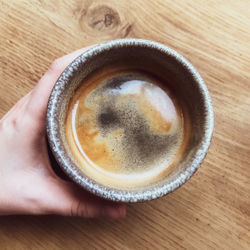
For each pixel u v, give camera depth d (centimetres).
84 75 19
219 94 21
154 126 19
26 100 20
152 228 20
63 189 19
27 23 22
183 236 20
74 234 20
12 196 19
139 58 19
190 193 20
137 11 21
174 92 20
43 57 21
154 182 17
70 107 19
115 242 20
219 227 20
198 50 21
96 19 22
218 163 20
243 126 21
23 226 21
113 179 18
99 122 20
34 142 19
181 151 19
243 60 21
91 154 19
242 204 20
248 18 21
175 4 21
